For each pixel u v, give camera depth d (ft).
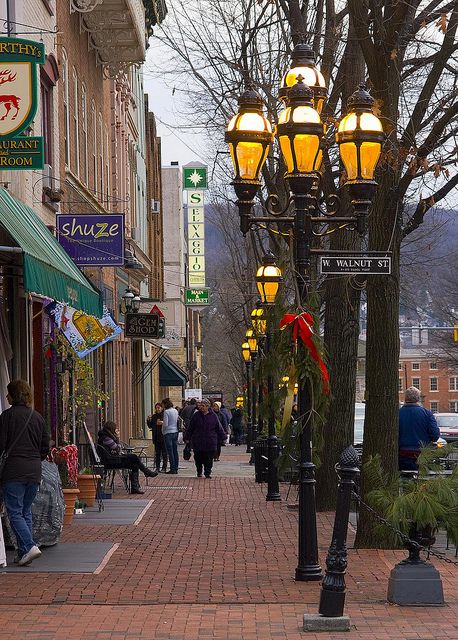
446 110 71.97
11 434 62.18
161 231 273.95
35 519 69.00
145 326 161.68
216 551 70.18
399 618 48.01
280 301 61.16
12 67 63.52
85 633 44.57
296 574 58.13
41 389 98.37
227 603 51.39
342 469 46.73
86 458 123.13
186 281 366.43
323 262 59.36
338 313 99.25
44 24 101.24
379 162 70.79
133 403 204.64
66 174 115.55
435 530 52.24
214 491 123.54
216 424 147.84
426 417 81.46
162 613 48.93
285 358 58.80
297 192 57.52
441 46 71.05
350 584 57.16
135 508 99.96
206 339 572.92
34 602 51.37
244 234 58.39
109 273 154.40
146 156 236.43
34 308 98.07
